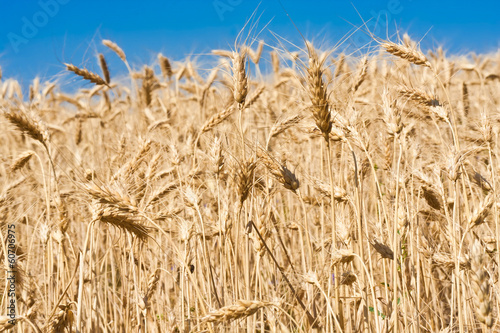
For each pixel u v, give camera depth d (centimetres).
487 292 160
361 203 186
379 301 182
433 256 179
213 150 181
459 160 176
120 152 211
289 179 174
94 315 186
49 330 167
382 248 174
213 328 175
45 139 189
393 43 192
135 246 192
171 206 190
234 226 192
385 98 178
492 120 198
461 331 170
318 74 165
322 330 175
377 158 197
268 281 195
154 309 196
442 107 189
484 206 171
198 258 182
